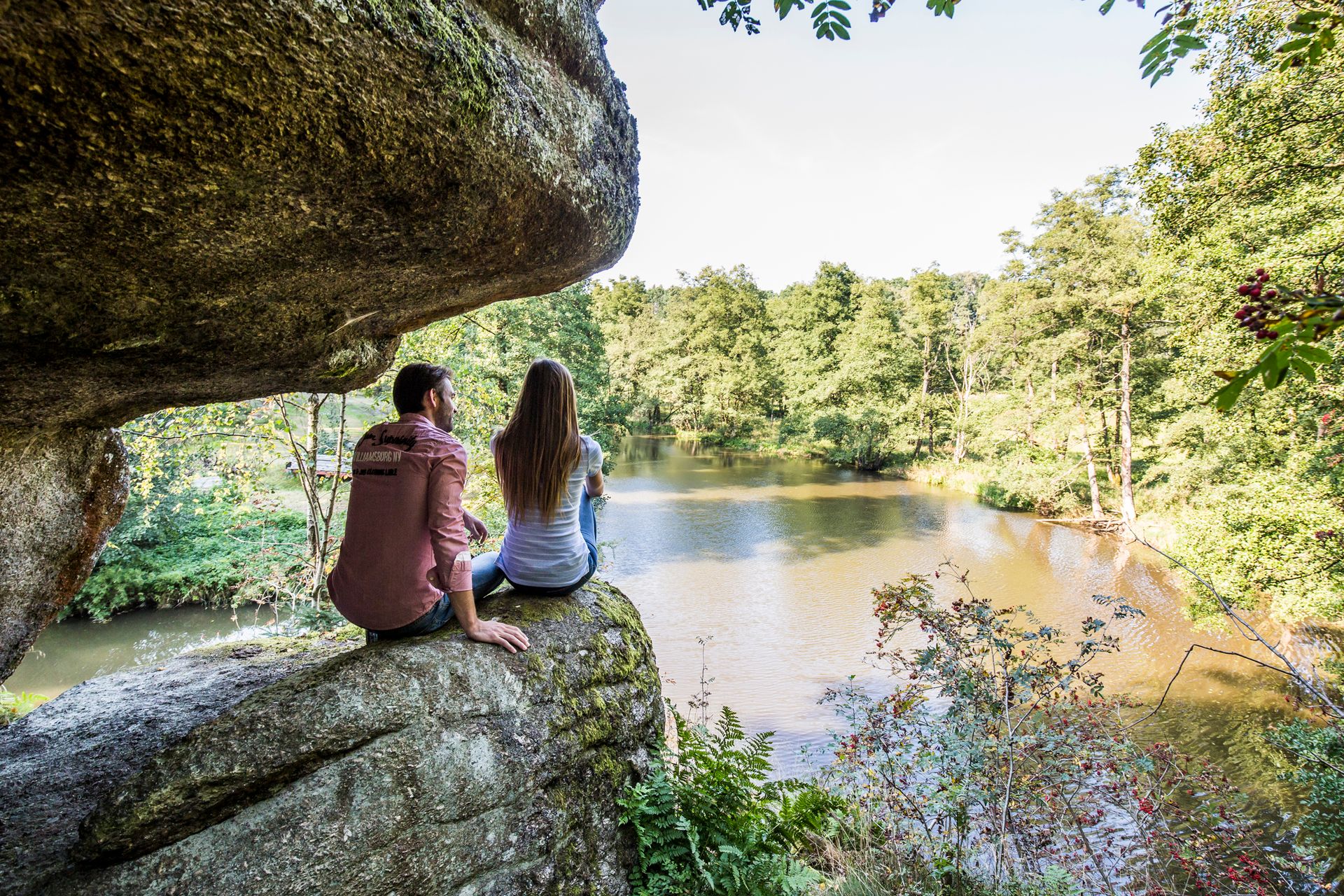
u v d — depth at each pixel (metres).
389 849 1.79
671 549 19.34
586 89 2.21
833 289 47.84
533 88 1.86
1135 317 21.36
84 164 1.11
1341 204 7.79
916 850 3.53
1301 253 7.95
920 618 4.58
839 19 2.00
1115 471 24.81
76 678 11.01
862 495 28.05
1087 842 4.07
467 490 8.57
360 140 1.38
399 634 2.24
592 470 2.80
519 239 2.06
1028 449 25.23
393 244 1.73
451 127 1.55
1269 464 12.90
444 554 2.15
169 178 1.21
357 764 1.83
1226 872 4.50
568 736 2.35
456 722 2.04
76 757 2.32
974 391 41.94
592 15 2.27
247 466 7.26
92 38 0.98
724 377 48.91
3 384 1.61
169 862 1.56
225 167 1.25
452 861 1.90
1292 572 8.75
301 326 1.92
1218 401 1.22
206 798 1.65
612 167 2.42
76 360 1.58
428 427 2.22
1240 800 5.38
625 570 17.31
